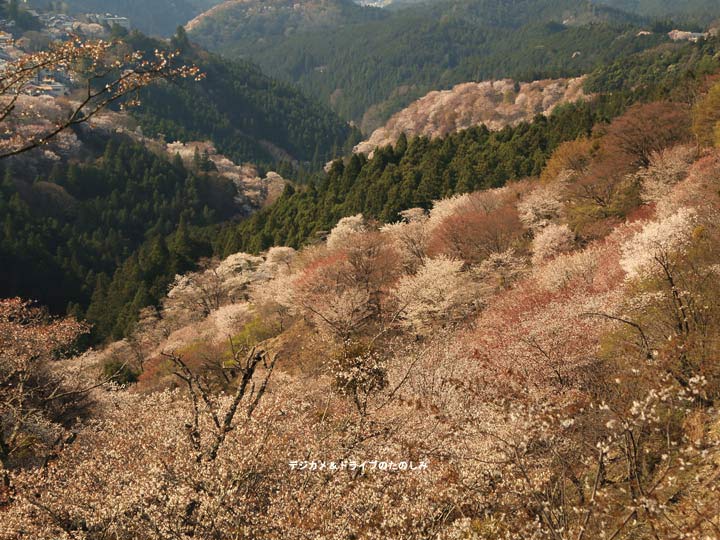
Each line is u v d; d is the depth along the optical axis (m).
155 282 63.09
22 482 10.28
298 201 73.31
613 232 29.47
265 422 10.81
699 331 12.64
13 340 20.59
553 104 143.25
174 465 9.78
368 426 12.68
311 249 47.50
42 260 71.31
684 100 45.62
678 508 8.13
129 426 12.76
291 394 14.45
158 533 8.62
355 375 14.81
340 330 25.52
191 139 161.00
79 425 16.64
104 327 60.78
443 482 10.04
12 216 82.06
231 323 42.22
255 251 66.62
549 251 32.69
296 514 8.97
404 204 56.09
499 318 22.45
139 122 151.62
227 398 13.06
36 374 20.30
